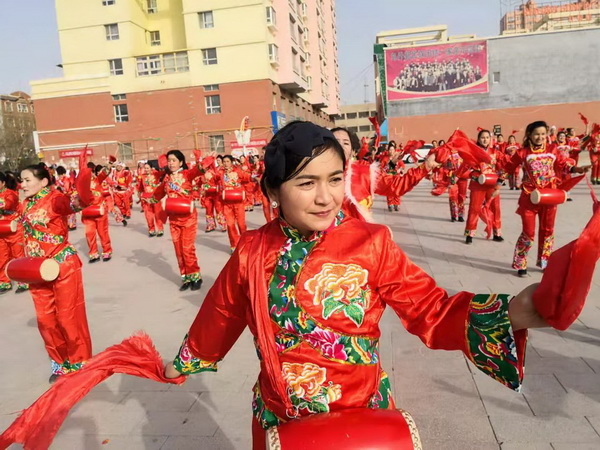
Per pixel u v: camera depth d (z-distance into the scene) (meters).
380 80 38.88
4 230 6.43
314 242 1.43
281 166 1.33
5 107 62.59
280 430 1.27
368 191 3.69
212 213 11.16
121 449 2.92
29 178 3.82
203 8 31.27
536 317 1.19
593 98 34.53
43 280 3.57
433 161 3.68
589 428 2.86
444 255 7.37
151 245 9.98
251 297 1.45
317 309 1.39
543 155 5.79
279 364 1.42
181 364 1.72
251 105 31.70
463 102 35.62
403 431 1.23
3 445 1.64
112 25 32.97
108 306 5.85
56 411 1.63
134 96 32.88
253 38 31.11
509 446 2.73
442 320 1.36
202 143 32.50
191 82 32.12
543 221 6.02
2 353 4.64
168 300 5.97
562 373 3.52
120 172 13.28
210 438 2.98
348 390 1.40
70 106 33.56
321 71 47.62
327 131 1.36
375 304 1.45
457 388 3.39
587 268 1.07
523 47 34.72
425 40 45.19
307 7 43.94
